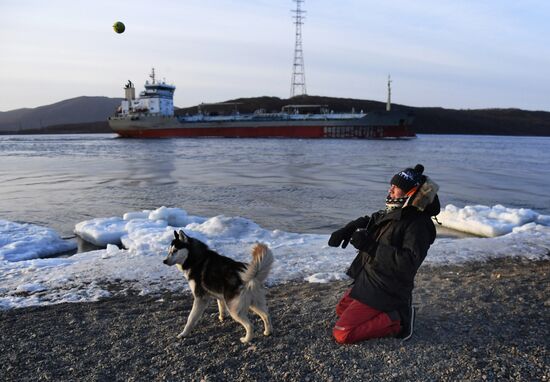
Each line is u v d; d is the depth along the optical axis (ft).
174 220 41.22
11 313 17.90
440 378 11.56
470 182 85.25
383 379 11.61
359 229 13.14
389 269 12.77
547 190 73.97
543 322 15.06
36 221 47.73
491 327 14.62
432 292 18.66
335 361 12.60
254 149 197.98
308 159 141.38
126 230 36.91
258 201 60.64
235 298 14.03
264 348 13.70
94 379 12.34
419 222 12.30
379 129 322.96
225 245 30.12
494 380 11.39
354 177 90.74
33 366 13.24
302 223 46.32
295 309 17.12
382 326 13.29
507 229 36.96
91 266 24.61
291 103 513.04
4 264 25.72
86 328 16.08
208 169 109.19
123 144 263.90
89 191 70.74
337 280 21.81
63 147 237.25
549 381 11.31
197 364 12.92
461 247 28.66
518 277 21.17
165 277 22.59
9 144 285.23
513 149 242.58
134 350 14.08
